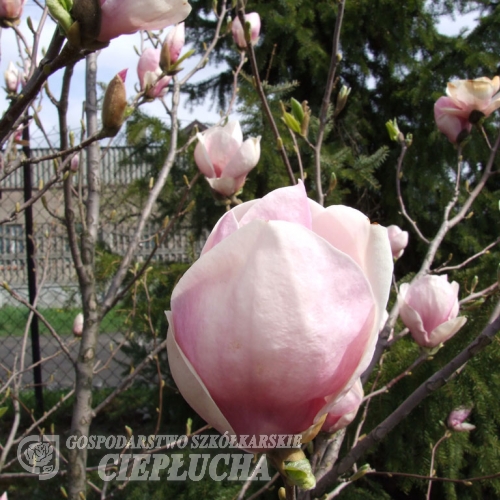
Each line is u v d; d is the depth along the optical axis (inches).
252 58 65.9
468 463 122.7
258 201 23.8
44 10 66.7
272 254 20.4
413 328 59.0
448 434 82.4
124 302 158.1
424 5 163.3
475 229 158.9
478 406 109.5
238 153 68.6
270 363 21.4
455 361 43.3
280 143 66.8
